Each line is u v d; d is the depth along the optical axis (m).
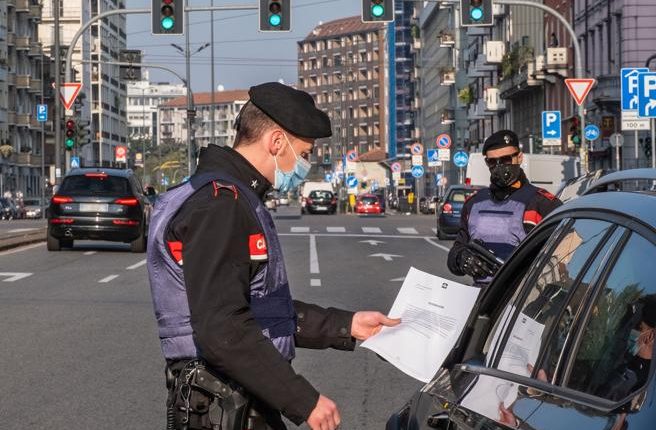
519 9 81.62
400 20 182.75
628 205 3.63
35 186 117.56
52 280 21.33
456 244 8.63
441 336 4.68
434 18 141.75
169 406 4.18
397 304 4.80
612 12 55.56
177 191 4.19
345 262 27.09
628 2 53.50
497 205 8.51
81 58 132.88
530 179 45.00
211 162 4.30
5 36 102.69
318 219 58.09
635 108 30.75
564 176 44.75
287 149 4.35
